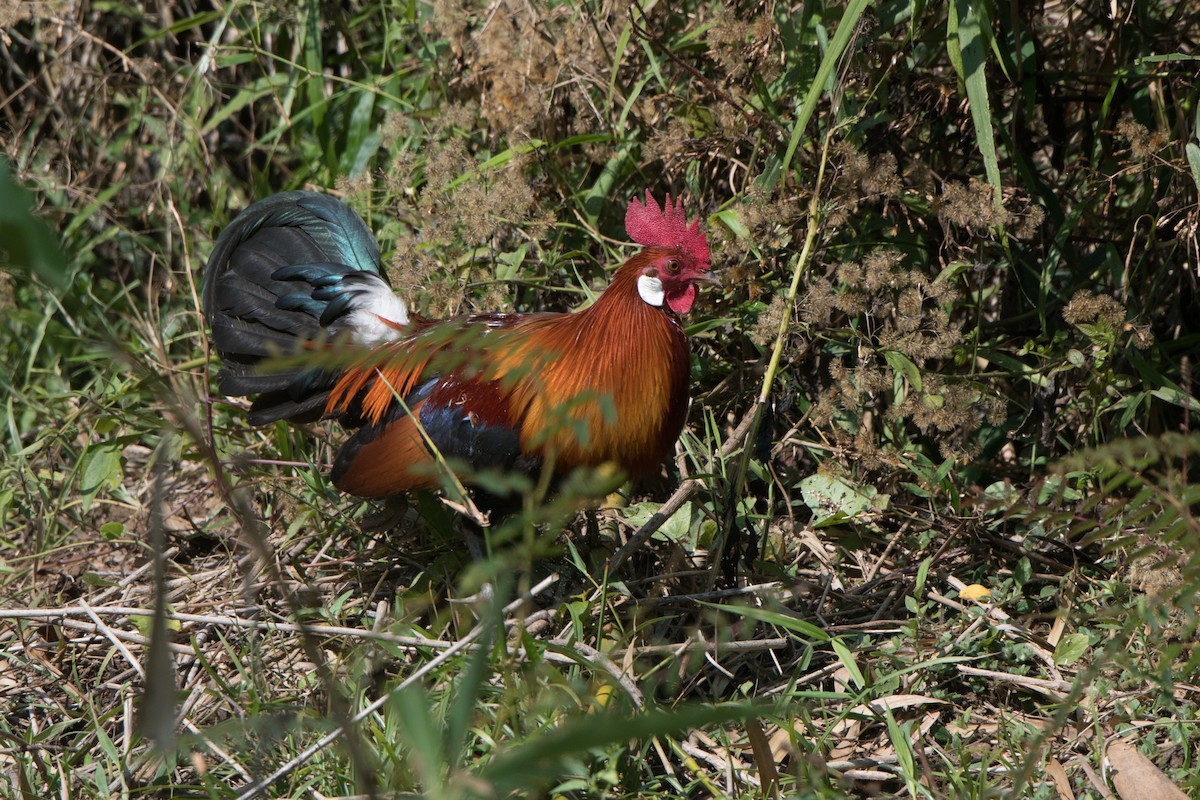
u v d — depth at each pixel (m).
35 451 9.35
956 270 7.60
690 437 8.41
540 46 8.88
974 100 7.14
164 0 11.64
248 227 8.74
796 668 7.02
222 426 9.38
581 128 8.98
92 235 11.62
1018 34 7.75
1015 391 8.73
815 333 7.85
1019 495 7.69
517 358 6.75
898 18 7.72
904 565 7.99
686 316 8.50
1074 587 7.12
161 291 10.99
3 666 7.33
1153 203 8.19
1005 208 7.95
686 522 7.76
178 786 5.74
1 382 9.64
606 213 9.29
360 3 11.34
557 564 7.77
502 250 9.29
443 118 9.09
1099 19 8.58
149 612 6.93
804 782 5.44
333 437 8.95
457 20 8.93
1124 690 6.52
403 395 7.44
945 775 5.93
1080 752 6.26
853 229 8.25
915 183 7.89
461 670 6.09
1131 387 8.17
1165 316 8.77
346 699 6.41
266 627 6.83
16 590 8.20
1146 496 4.80
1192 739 6.16
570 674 6.39
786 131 8.12
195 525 8.62
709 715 3.12
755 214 7.68
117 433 9.71
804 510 8.70
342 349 4.43
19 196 2.04
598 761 5.62
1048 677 6.82
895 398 8.11
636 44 8.70
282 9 10.66
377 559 8.02
